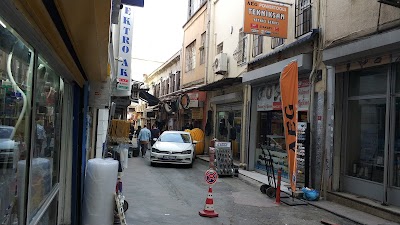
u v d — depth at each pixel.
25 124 2.73
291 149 8.45
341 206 8.05
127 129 10.86
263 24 10.55
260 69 12.16
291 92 8.41
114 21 5.98
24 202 2.76
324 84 9.15
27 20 2.24
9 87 2.30
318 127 9.27
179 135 16.14
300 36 10.45
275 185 9.16
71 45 3.91
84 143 6.07
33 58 2.83
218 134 17.83
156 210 7.42
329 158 8.78
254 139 13.68
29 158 2.81
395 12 7.05
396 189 7.23
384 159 7.50
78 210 5.69
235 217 7.13
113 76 9.79
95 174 5.23
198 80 21.17
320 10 9.52
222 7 17.91
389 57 7.16
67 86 5.23
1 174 2.25
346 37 8.39
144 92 23.02
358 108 8.58
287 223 6.80
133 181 10.82
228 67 16.53
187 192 9.49
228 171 12.51
